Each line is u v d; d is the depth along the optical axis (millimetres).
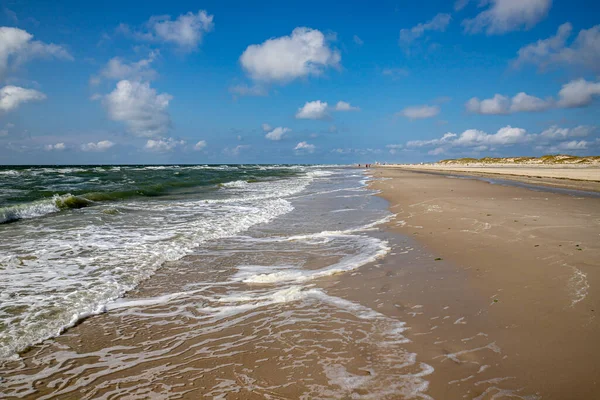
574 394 2709
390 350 3441
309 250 7465
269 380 3016
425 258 6566
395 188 21609
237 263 6586
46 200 12641
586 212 10859
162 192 19812
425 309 4340
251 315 4352
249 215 11719
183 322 4199
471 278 5355
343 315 4266
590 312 3998
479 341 3535
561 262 5734
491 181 27422
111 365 3301
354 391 2830
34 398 2820
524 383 2854
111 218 10961
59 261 6492
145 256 6879
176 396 2830
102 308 4566
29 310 4445
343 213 12438
